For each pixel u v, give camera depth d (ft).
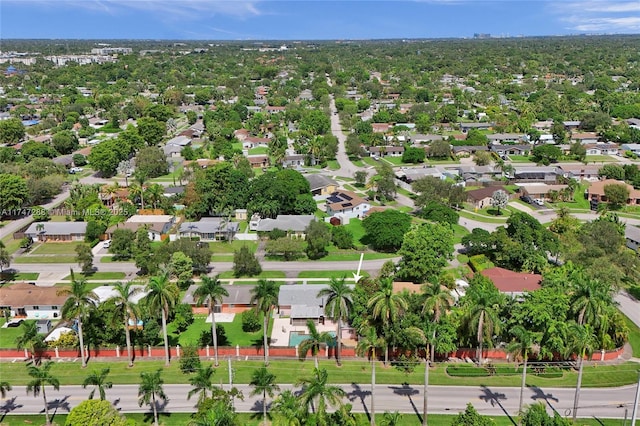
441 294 284.00
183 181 650.02
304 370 296.30
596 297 284.00
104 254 460.55
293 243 442.09
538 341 289.94
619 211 579.48
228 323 350.64
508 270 399.65
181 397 272.72
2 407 265.34
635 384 284.82
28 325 308.81
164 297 291.58
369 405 267.39
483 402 270.05
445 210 510.17
